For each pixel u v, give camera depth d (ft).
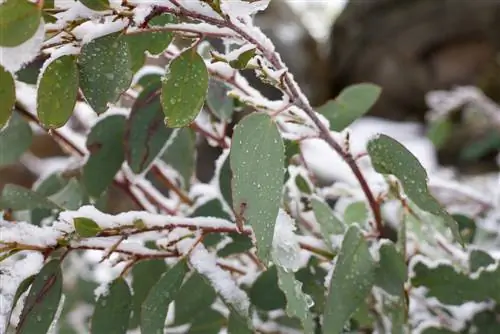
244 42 1.70
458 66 8.87
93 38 1.55
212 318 2.08
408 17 9.29
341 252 1.79
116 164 2.08
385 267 1.86
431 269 1.99
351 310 1.77
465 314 2.12
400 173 1.77
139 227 1.72
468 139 6.07
